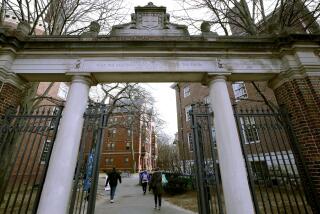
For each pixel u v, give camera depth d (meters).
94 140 6.35
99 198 13.20
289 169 13.40
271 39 7.13
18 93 7.00
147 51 6.95
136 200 12.46
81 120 6.22
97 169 5.75
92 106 6.54
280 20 9.36
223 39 7.05
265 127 6.47
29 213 7.82
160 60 6.95
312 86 6.38
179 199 12.16
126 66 6.83
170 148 46.62
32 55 6.91
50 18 10.87
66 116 6.05
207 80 7.02
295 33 6.84
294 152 6.20
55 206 5.04
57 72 6.71
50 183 5.23
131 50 6.94
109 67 6.79
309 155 5.89
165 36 7.16
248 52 7.11
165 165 36.56
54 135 5.97
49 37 7.01
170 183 14.50
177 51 6.98
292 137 6.27
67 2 11.37
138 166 49.62
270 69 6.99
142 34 7.59
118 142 51.78
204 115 6.40
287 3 9.69
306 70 6.55
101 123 6.24
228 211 5.38
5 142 5.97
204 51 7.05
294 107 6.46
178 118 28.72
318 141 5.87
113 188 11.44
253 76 7.20
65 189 5.30
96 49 6.91
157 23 7.85
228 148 5.81
